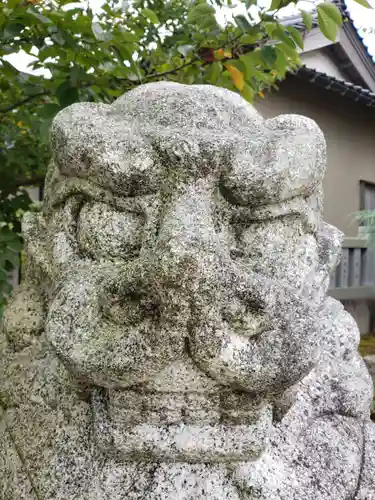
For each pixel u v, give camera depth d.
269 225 0.82
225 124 0.86
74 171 0.83
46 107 1.52
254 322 0.70
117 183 0.78
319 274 0.88
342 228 4.40
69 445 0.83
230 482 0.78
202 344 0.69
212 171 0.76
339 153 4.32
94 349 0.73
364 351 3.81
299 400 0.89
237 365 0.69
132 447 0.75
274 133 0.84
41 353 0.96
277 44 1.67
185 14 2.35
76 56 1.57
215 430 0.75
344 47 3.99
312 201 0.88
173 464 0.78
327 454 0.85
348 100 4.16
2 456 0.96
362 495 0.85
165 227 0.71
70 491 0.79
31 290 1.01
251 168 0.77
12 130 2.00
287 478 0.79
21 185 2.15
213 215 0.78
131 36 1.58
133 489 0.76
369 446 0.93
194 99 0.88
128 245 0.81
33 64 1.68
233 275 0.70
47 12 1.48
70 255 0.86
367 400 0.97
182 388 0.73
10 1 1.39
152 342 0.69
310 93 3.95
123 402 0.74
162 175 0.78
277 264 0.81
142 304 0.70
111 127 0.82
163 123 0.84
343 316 1.02
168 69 2.02
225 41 1.82
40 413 0.90
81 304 0.77
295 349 0.73
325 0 1.66
